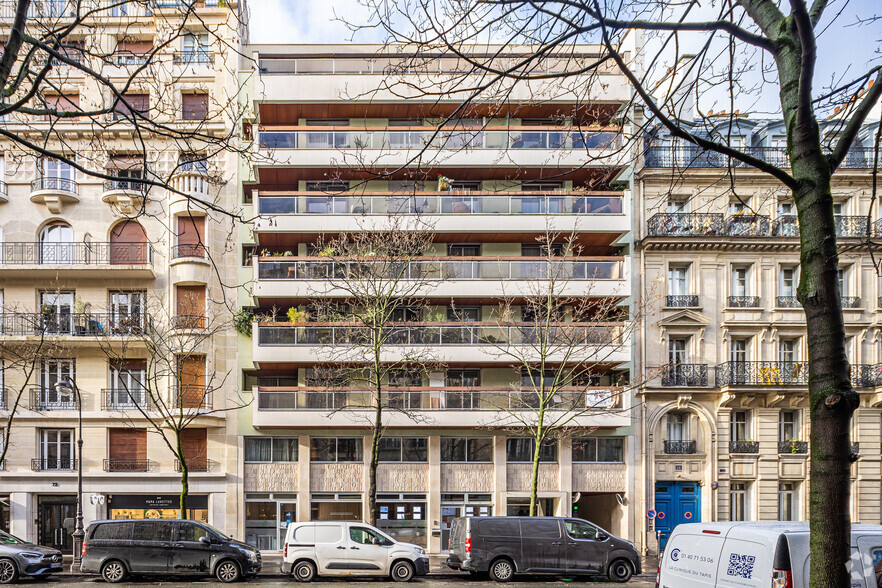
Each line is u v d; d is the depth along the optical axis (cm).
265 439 2747
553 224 2758
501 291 2691
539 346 2452
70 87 2677
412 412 2622
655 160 2916
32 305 2727
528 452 2795
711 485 2798
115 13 2580
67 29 711
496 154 2730
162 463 2692
